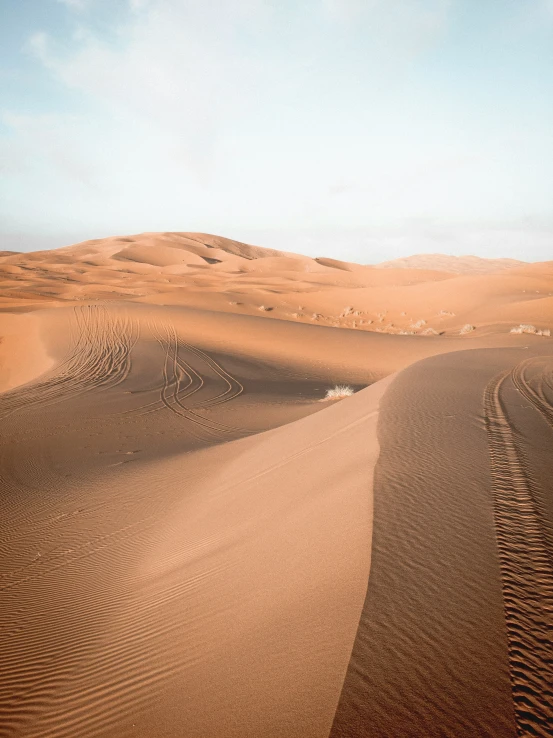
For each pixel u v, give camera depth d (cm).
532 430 905
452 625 343
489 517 518
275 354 3512
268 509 728
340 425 1070
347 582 412
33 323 4066
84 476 1310
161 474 1260
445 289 6178
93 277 11512
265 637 383
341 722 268
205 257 18912
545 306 4516
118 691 424
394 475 632
